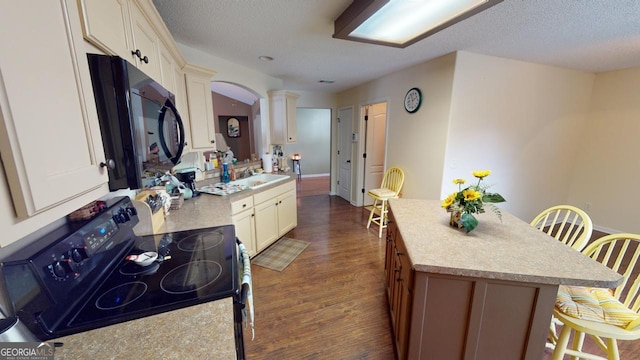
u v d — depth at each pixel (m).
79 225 0.94
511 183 3.44
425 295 1.26
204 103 2.44
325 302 2.13
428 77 3.07
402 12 1.55
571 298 1.32
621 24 2.00
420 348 1.33
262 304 2.11
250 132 7.76
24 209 0.48
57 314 0.75
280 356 1.62
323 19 1.93
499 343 1.26
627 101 3.40
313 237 3.47
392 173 3.80
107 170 0.85
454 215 1.61
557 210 1.81
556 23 1.99
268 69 3.45
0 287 0.66
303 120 7.78
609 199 3.66
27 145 0.48
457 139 2.94
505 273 1.14
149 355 0.66
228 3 1.69
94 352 0.66
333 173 5.79
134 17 1.21
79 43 0.68
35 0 0.52
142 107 1.01
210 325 0.76
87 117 0.70
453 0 1.41
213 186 2.82
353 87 4.82
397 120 3.67
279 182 3.19
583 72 3.54
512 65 3.01
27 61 0.49
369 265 2.73
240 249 1.30
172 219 1.76
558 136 3.61
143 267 1.07
